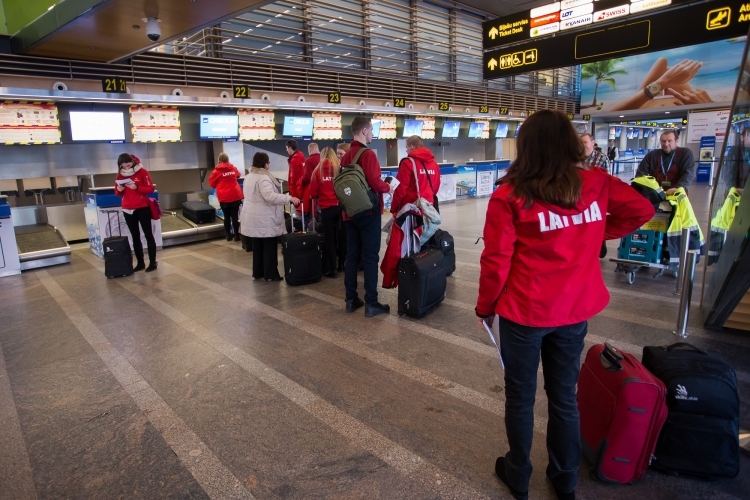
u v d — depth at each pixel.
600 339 3.65
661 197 4.87
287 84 10.00
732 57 18.56
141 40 6.03
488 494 2.04
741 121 2.96
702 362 2.11
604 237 1.98
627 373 2.02
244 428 2.60
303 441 2.46
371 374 3.20
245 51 9.52
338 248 6.09
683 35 5.91
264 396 2.95
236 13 5.07
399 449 2.37
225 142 9.25
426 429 2.54
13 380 3.28
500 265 1.73
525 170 1.70
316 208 6.41
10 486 2.19
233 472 2.24
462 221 9.87
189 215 8.65
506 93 16.55
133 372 3.35
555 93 19.91
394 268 4.50
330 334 3.94
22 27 6.76
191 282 5.74
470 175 14.70
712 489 2.03
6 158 7.42
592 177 1.77
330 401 2.86
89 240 7.76
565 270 1.73
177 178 9.52
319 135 10.71
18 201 7.67
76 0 5.02
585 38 6.69
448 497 2.03
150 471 2.27
